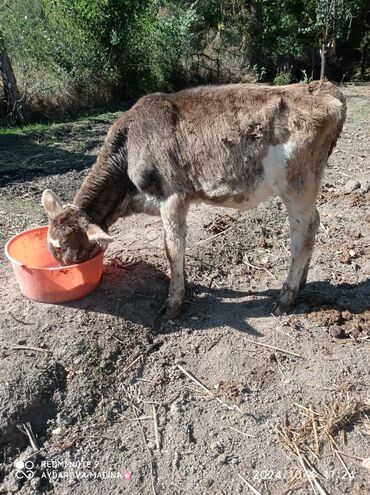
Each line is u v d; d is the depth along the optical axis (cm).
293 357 163
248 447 140
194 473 135
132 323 174
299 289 183
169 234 171
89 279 175
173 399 153
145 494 131
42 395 148
